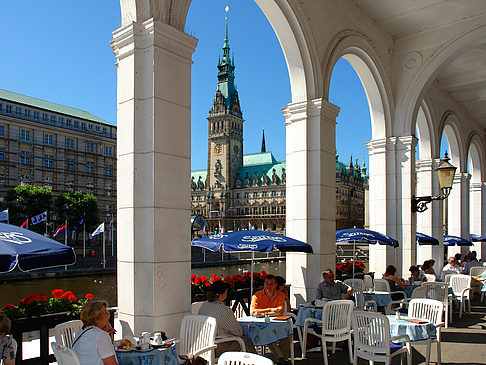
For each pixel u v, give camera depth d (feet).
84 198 215.51
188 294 19.13
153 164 17.98
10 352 13.74
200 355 16.65
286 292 26.12
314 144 28.55
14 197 196.24
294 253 29.14
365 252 166.50
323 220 28.32
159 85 18.40
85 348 12.44
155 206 17.92
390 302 28.30
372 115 41.01
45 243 14.76
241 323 20.06
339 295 25.52
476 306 40.86
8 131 239.91
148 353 14.02
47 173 254.47
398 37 40.73
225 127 406.41
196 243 22.71
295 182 29.17
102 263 148.36
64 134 264.52
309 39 28.27
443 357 22.89
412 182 39.58
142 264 18.04
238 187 403.54
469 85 53.26
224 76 415.03
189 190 19.53
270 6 26.94
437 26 38.45
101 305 13.33
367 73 38.11
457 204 61.57
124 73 19.03
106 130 290.15
